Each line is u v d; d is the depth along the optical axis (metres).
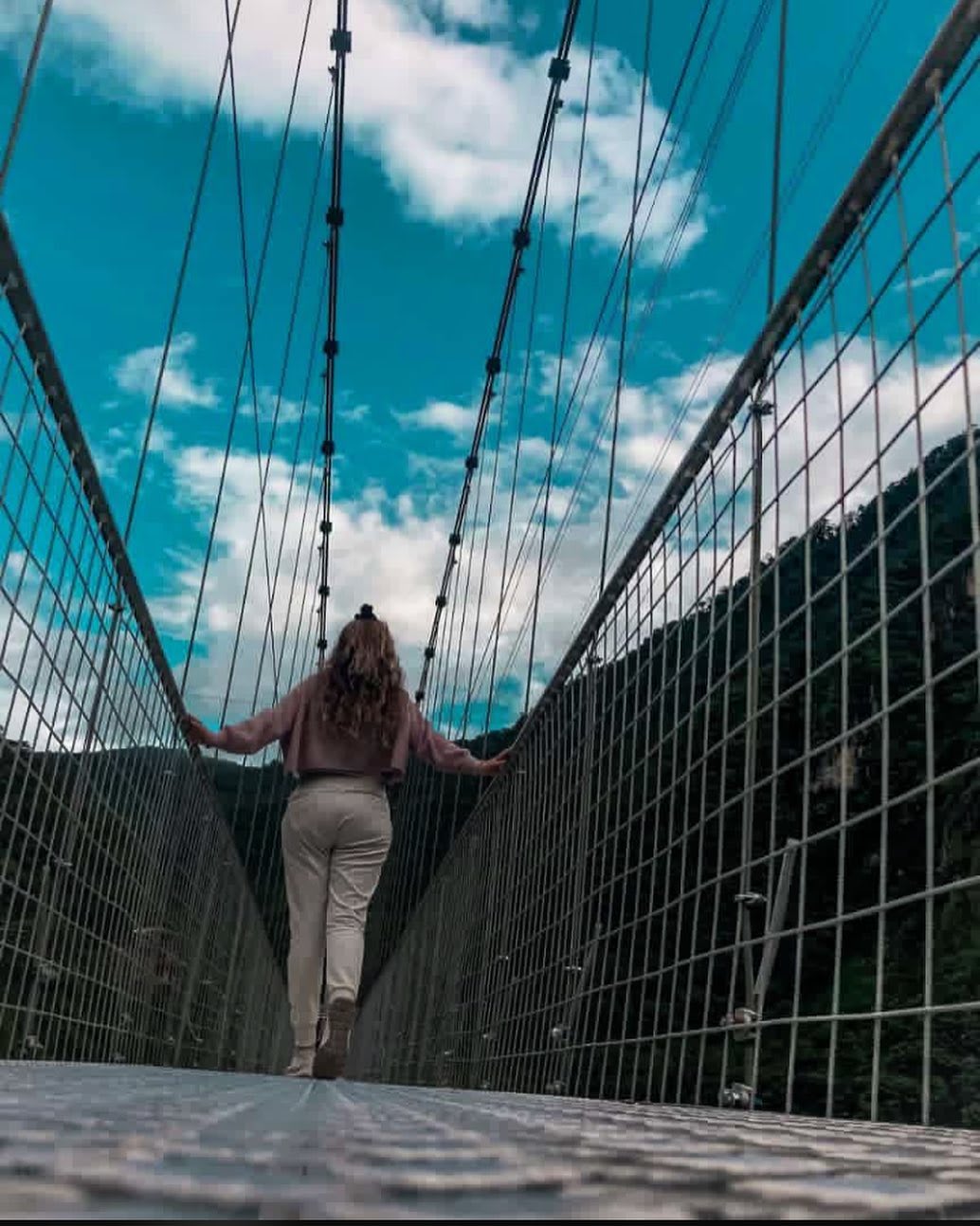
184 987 3.89
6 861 1.71
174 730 3.46
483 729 7.18
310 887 2.58
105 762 2.42
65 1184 0.20
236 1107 0.59
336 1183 0.23
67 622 2.01
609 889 2.21
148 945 3.09
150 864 3.08
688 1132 0.53
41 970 1.97
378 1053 11.02
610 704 2.45
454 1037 5.12
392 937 11.34
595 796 2.57
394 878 11.99
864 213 1.30
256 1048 8.79
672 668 1.98
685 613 1.91
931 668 1.04
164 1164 0.25
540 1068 2.83
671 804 1.81
